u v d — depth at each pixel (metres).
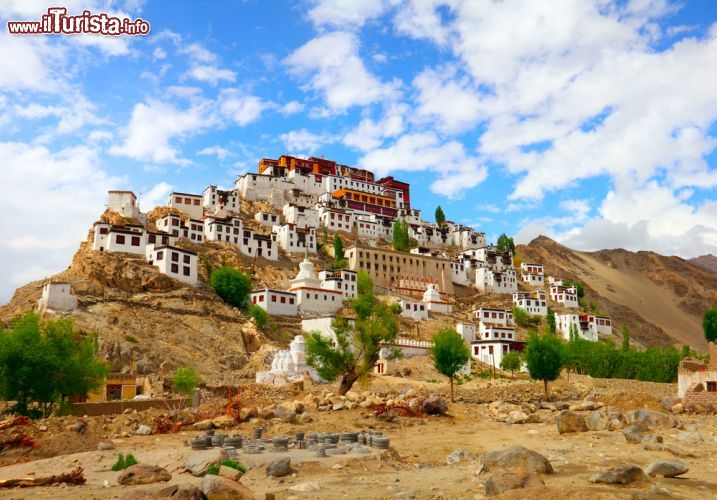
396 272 164.62
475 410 50.84
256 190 185.88
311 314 119.56
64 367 43.53
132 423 35.44
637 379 95.06
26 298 92.94
